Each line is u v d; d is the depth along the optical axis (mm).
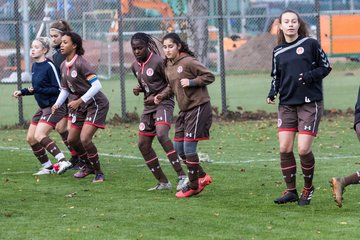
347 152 32219
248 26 62594
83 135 25828
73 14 47438
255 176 26438
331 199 22031
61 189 24625
